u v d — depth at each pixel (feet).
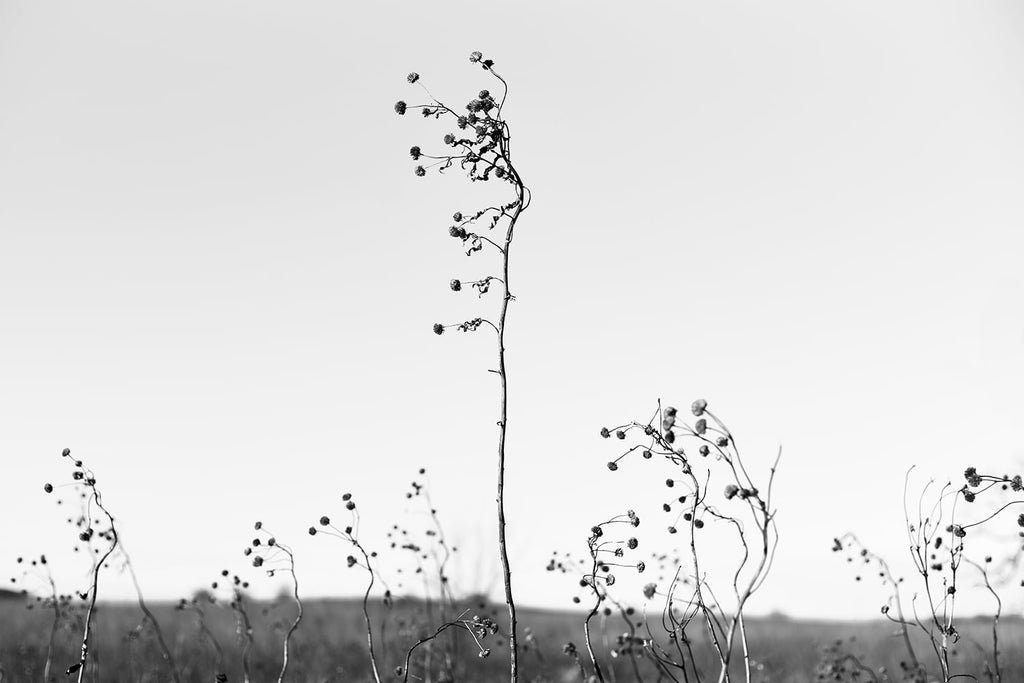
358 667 41.47
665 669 20.68
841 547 24.64
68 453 22.36
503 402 20.43
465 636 37.32
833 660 32.53
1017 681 27.04
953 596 20.30
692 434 16.08
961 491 18.29
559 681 33.30
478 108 19.65
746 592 16.78
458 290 20.65
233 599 29.68
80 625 32.12
